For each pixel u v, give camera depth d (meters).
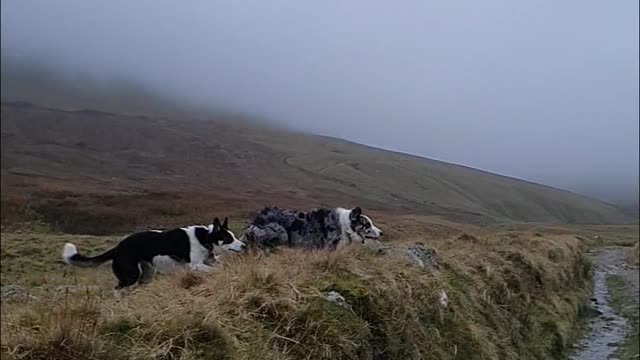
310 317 5.93
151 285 7.39
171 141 127.38
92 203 42.59
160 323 4.92
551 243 22.75
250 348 5.11
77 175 79.12
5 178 60.47
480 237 18.58
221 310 5.57
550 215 89.06
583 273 24.27
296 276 6.96
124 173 90.62
